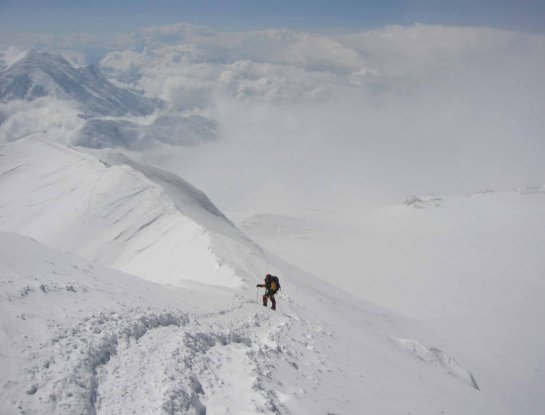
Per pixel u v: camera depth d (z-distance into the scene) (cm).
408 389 1689
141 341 1024
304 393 1135
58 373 746
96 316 1035
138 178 7038
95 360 844
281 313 2127
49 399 680
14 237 1697
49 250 1717
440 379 2458
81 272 1545
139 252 5425
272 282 2202
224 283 3148
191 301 1761
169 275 4134
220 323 1498
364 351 2127
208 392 929
